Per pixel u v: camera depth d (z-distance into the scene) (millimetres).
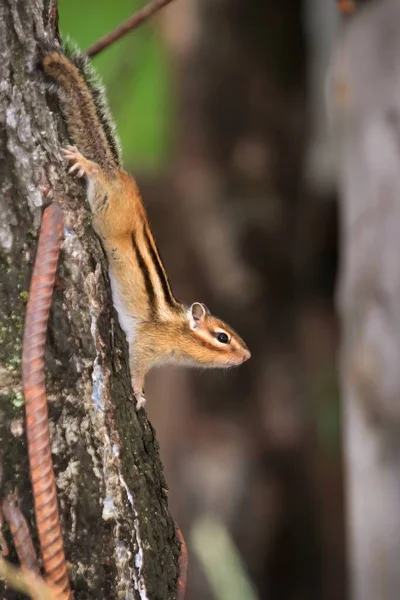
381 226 12695
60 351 5723
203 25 18609
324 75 18188
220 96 18812
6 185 5707
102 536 5762
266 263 18922
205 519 17234
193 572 16641
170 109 19125
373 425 12680
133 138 19500
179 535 6559
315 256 19203
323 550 18875
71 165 6156
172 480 18594
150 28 18781
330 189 18688
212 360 9258
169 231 18609
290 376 19094
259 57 18750
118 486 5879
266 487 18609
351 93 13289
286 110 18938
